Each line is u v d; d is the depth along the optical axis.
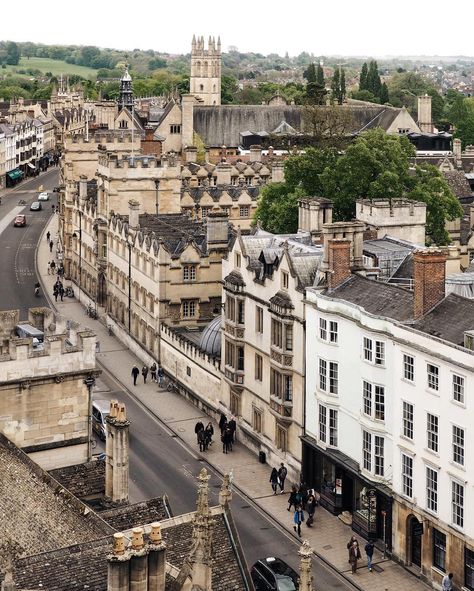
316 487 85.19
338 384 81.75
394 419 75.31
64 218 170.00
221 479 89.06
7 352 60.00
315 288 84.12
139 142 178.62
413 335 72.69
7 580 37.09
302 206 106.62
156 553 37.88
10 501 48.59
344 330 80.44
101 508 54.91
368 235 105.38
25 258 183.50
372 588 71.38
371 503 77.44
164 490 85.94
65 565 41.03
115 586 37.28
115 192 140.50
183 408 107.62
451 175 178.00
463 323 71.75
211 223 118.56
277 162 175.75
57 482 50.66
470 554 68.44
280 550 76.44
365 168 127.56
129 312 129.50
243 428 96.81
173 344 113.50
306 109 193.38
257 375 94.25
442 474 70.38
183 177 184.00
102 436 92.19
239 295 96.00
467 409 67.75
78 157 172.62
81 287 155.75
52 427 59.81
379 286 81.69
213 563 44.22
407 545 74.31
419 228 110.00
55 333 62.66
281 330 88.00
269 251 91.75
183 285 117.81
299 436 86.50
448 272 100.81
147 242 121.00
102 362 123.62
